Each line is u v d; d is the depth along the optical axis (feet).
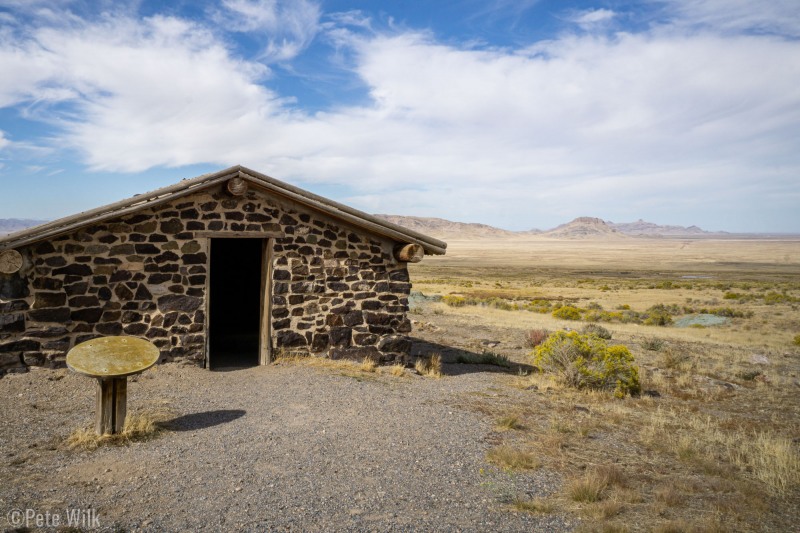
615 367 36.24
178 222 31.96
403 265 38.06
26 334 28.60
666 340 69.62
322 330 35.88
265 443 20.89
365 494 16.97
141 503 15.44
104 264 30.25
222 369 33.01
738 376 46.01
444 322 75.61
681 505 17.49
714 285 213.05
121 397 20.57
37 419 22.11
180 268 32.01
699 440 25.82
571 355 37.60
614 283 234.17
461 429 24.40
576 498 17.43
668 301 142.20
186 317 32.12
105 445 19.61
